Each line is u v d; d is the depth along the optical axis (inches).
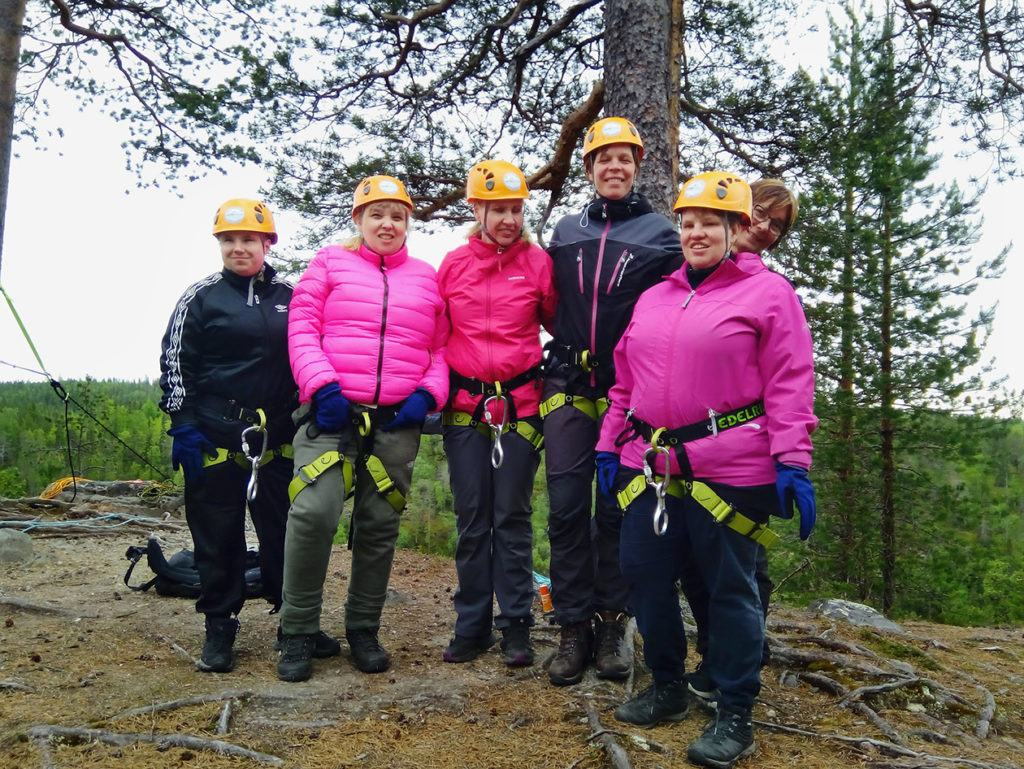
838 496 473.7
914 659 148.0
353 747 99.1
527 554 130.4
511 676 124.0
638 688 121.1
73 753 92.6
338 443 118.6
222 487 119.6
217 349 119.3
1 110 126.6
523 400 128.4
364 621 127.1
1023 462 615.5
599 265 120.8
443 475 597.0
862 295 463.5
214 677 118.4
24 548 197.2
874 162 438.6
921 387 470.6
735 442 94.3
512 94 314.0
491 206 123.2
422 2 300.8
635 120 199.0
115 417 1064.2
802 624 160.2
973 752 106.4
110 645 133.3
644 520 100.0
